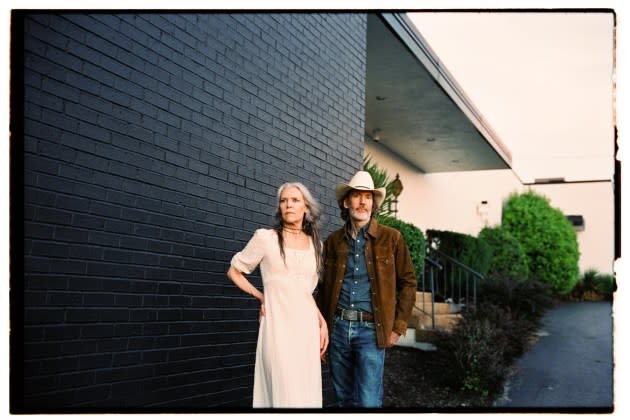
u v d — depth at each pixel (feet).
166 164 13.48
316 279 12.96
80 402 11.49
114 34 12.33
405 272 14.25
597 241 59.72
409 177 44.45
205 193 14.57
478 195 56.03
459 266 33.37
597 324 35.53
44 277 10.89
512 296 33.55
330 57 20.24
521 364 25.13
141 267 12.81
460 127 35.86
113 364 12.16
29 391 10.71
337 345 13.92
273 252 12.26
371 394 13.62
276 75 17.42
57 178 11.10
